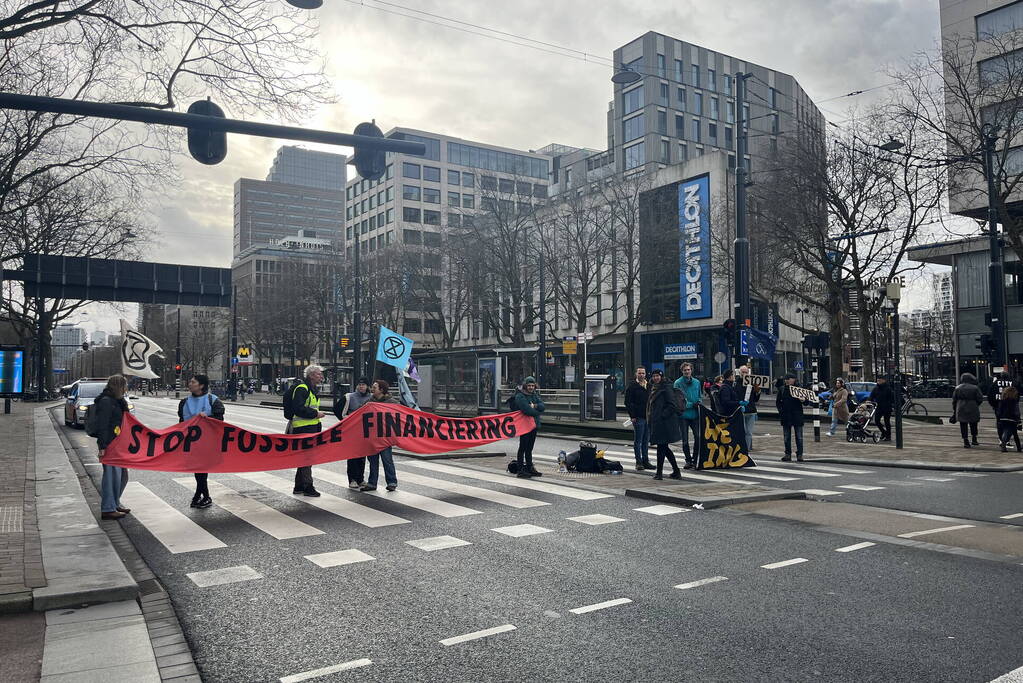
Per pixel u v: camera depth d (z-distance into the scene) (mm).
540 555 6910
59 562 6359
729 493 10172
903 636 4719
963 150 22531
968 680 4020
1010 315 41062
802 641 4633
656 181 52125
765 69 66438
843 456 15523
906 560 6730
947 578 6113
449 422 11414
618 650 4500
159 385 106250
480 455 15844
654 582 6000
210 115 8977
